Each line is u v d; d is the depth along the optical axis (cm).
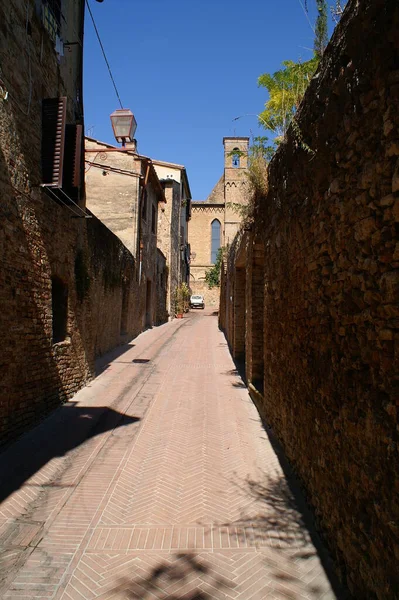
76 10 978
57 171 762
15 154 665
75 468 573
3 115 629
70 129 824
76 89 987
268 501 479
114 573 362
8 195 642
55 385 829
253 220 890
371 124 296
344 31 335
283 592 335
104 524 439
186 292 3641
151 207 2284
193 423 761
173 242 3133
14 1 655
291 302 543
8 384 643
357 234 318
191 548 396
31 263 723
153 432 715
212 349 1633
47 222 791
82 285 991
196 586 344
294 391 530
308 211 458
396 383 258
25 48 698
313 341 438
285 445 589
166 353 1516
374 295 286
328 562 370
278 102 609
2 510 463
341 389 352
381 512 272
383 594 266
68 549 396
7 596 334
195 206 5319
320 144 403
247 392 985
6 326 636
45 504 479
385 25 269
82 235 1002
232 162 2961
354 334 326
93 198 1888
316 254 423
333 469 371
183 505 477
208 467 575
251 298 962
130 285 1795
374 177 288
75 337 950
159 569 366
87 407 849
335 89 357
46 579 354
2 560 379
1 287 620
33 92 734
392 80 264
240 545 399
